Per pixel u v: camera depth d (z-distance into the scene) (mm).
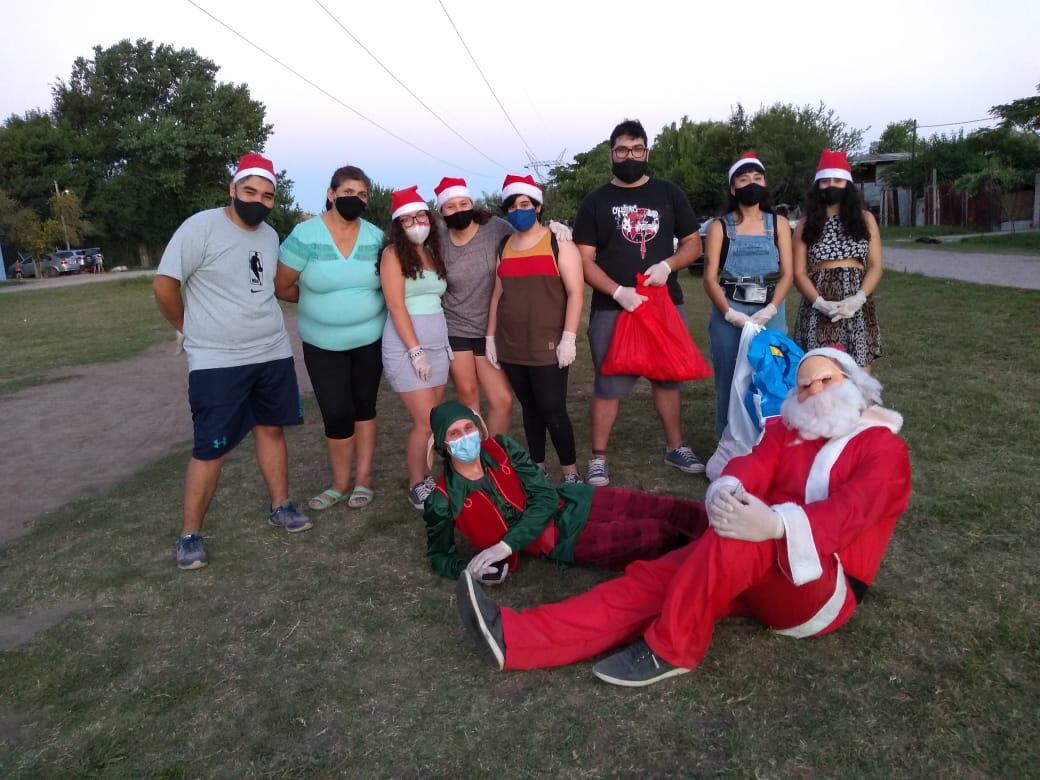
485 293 4691
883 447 2691
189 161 49969
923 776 2270
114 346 13023
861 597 2875
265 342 4109
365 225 4516
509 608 3105
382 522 4469
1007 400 5852
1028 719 2471
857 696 2633
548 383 4512
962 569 3420
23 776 2504
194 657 3164
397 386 4496
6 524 4906
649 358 4602
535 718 2646
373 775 2430
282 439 4465
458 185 4461
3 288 33500
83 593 3799
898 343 8328
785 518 2482
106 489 5496
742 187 4605
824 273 4777
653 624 2793
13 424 7773
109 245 52594
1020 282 13430
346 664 3045
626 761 2418
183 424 7402
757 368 4156
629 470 5039
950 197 38281
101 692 2955
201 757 2559
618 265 4703
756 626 3088
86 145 51156
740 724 2537
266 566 3977
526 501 3576
